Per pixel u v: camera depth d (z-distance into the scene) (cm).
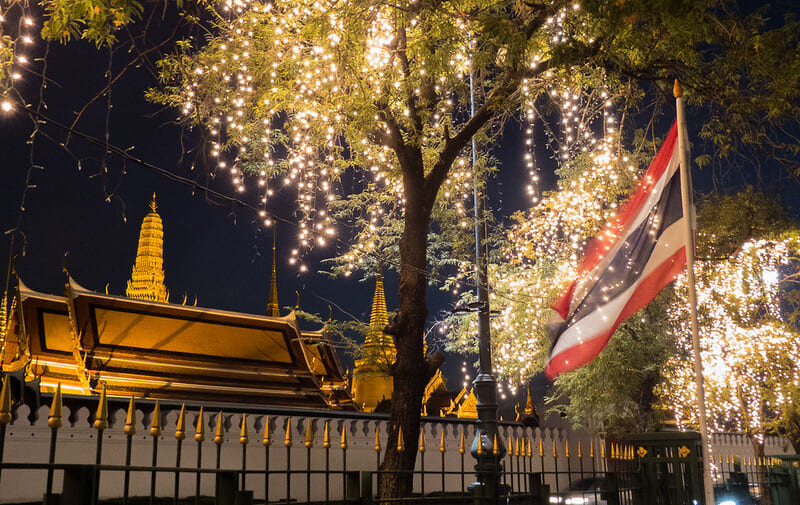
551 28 1417
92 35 933
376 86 1444
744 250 2022
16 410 1945
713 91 1345
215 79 1495
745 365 2209
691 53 1280
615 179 1984
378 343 1698
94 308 2731
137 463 2130
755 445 2200
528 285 2494
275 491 2320
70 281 2673
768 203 1584
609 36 1208
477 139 1656
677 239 931
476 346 2812
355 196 1809
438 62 1309
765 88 1292
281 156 1720
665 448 947
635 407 2333
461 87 1564
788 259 2233
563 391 2578
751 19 1199
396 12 1333
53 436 419
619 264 995
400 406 1394
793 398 2164
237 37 1494
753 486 1966
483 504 712
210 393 2727
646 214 981
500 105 1414
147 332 2800
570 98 1658
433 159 1806
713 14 1209
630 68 1391
